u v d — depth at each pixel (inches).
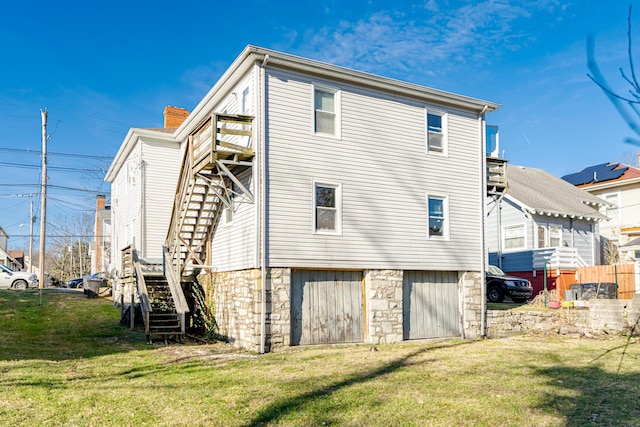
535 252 863.1
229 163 455.2
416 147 555.8
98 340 512.4
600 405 276.7
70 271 2135.8
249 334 462.3
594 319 603.8
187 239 620.1
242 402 276.4
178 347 478.3
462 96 580.1
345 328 504.4
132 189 764.0
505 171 641.0
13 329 564.7
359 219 509.7
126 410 258.7
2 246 2113.7
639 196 1118.4
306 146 485.7
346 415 255.6
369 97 529.3
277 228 464.4
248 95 494.9
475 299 583.2
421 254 546.9
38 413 249.4
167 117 832.9
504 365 390.0
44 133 1073.5
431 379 337.4
